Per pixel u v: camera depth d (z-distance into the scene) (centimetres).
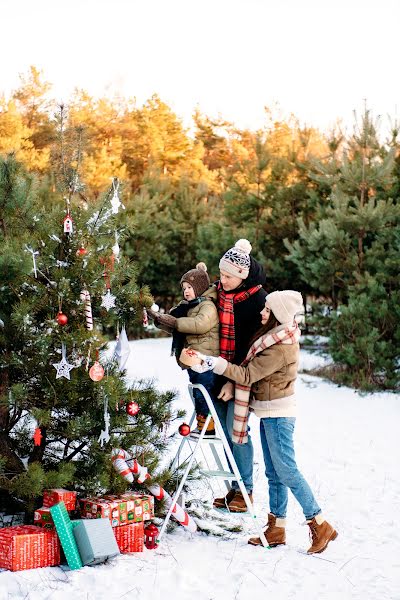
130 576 402
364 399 1137
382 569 439
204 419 513
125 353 488
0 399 449
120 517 441
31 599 363
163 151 4341
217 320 518
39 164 2097
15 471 470
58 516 409
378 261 1323
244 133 5400
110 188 498
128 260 535
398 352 1249
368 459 738
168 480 512
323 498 598
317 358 1520
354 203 1460
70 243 481
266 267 1725
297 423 928
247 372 470
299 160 1802
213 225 1934
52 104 512
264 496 590
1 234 473
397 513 557
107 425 457
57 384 460
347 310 1284
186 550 456
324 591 403
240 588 400
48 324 445
